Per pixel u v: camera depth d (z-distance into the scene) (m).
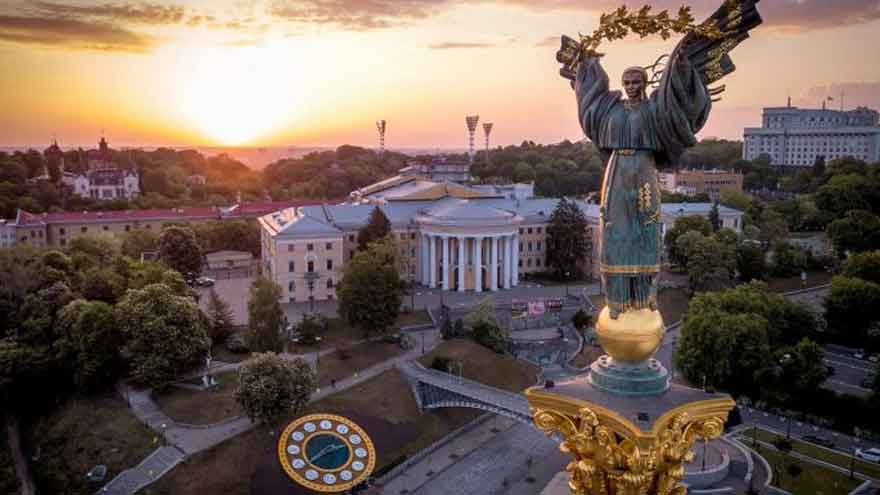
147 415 92.06
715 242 147.38
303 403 87.19
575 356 119.25
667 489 17.12
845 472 81.81
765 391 99.31
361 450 60.66
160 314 98.25
